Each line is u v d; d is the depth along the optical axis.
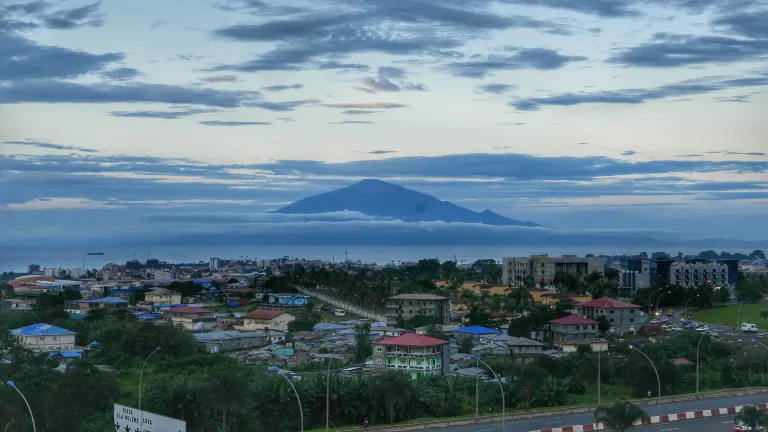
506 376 155.75
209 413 122.94
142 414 92.69
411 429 127.50
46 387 128.38
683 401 151.88
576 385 163.88
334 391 134.25
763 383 170.25
